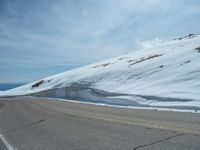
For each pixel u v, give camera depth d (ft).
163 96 77.25
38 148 20.88
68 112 50.52
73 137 24.32
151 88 101.65
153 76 127.54
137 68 162.30
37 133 28.43
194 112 40.57
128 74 154.51
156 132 23.54
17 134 28.84
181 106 53.83
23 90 259.19
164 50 231.71
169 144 18.58
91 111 50.67
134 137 22.02
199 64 116.78
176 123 28.37
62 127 31.37
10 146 22.56
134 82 129.49
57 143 22.22
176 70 121.90
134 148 18.22
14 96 197.57
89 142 21.48
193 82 91.20
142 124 28.96
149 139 20.77
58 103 85.51
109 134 24.36
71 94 148.05
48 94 168.66
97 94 125.39
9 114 55.36
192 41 237.04
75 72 257.75
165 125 27.25
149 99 78.33
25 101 109.19
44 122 37.45
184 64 129.39
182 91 81.82
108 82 150.82
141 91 100.12
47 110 58.49
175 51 191.11
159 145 18.51
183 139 19.83
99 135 24.26
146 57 217.77
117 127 28.17
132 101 80.79
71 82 194.49
